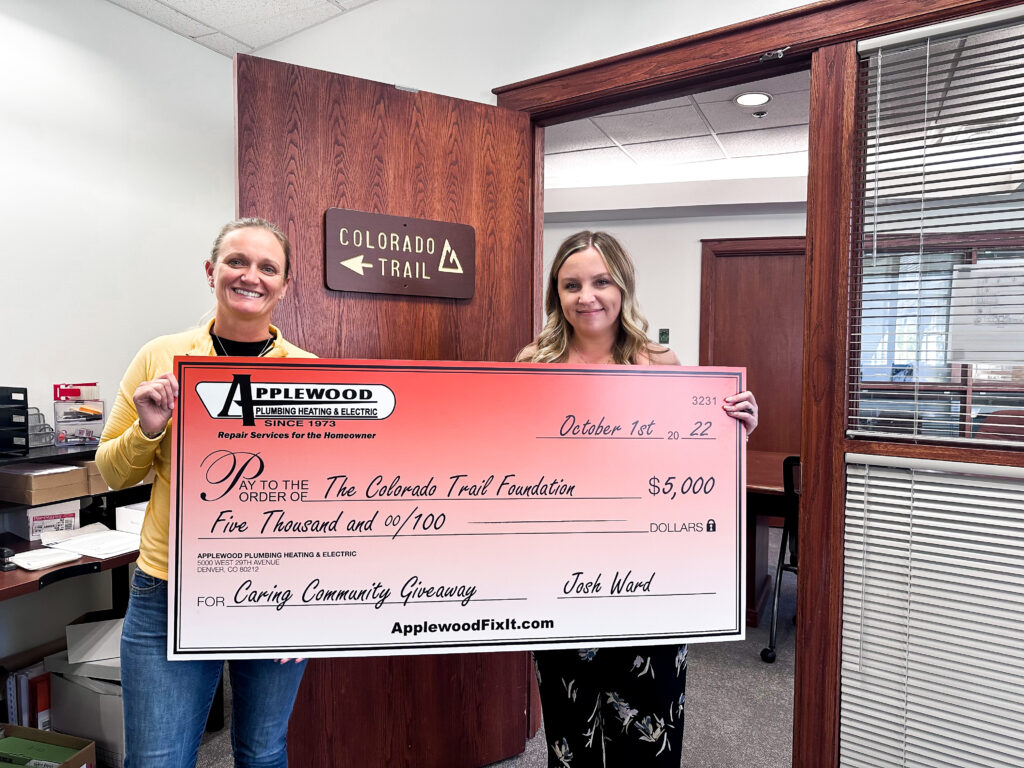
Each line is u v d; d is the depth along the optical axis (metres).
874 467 1.49
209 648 1.00
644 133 3.92
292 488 1.03
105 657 1.89
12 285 2.22
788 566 2.73
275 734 1.22
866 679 1.52
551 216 5.23
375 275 1.68
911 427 1.46
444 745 1.84
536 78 1.94
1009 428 1.36
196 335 1.20
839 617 1.54
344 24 2.48
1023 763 1.35
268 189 1.55
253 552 1.02
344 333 1.66
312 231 1.61
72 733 1.91
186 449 1.00
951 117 1.38
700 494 1.13
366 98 1.67
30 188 2.26
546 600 1.08
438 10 2.19
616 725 1.22
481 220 1.86
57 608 2.42
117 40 2.52
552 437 1.09
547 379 1.09
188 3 2.47
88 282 2.46
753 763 1.92
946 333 1.42
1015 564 1.35
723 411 1.14
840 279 1.50
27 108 2.24
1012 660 1.36
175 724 1.10
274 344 1.26
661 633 1.11
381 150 1.69
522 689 1.97
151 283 2.71
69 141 2.38
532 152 2.04
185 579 1.00
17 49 2.20
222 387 1.01
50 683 1.96
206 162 2.93
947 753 1.43
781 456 4.09
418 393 1.06
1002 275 1.36
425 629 1.05
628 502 1.11
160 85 2.70
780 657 2.74
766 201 4.59
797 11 1.50
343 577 1.04
